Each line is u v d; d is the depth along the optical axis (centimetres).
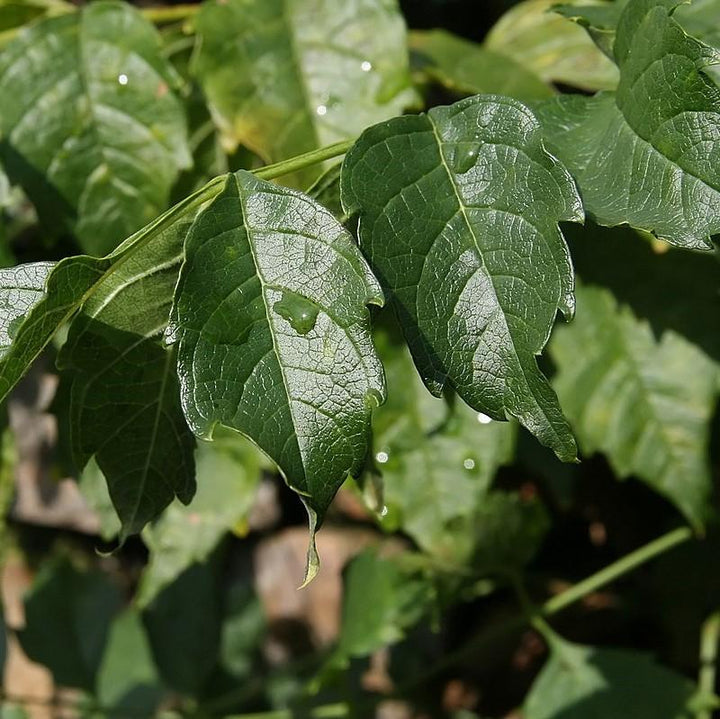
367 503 62
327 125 64
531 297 55
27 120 65
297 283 54
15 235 74
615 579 88
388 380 68
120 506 58
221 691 92
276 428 53
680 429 69
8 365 53
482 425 68
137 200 65
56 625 89
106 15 65
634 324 69
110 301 56
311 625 94
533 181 55
